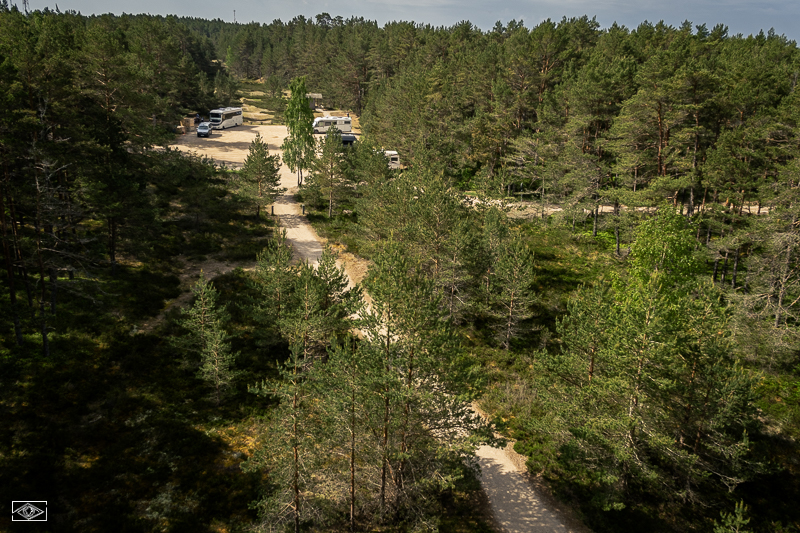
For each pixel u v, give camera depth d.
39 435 21.98
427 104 67.81
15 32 45.25
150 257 39.28
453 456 19.28
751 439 25.73
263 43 170.88
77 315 30.31
